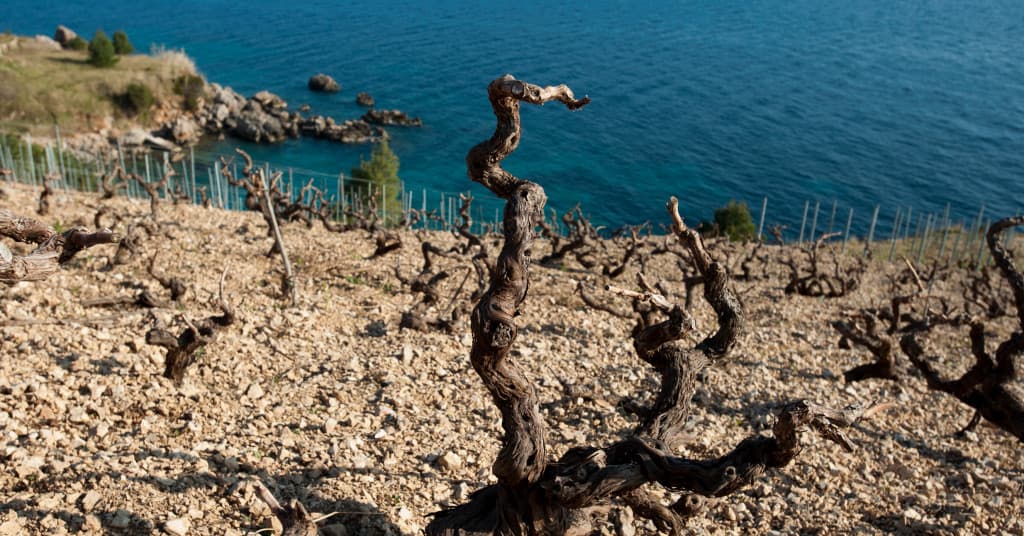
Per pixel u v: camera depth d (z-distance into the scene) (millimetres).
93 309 15625
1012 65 153625
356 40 153500
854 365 21609
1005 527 11867
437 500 9898
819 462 13398
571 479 7484
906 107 123312
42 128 76500
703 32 180750
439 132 98500
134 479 8859
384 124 99062
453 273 24781
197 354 13531
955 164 99688
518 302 7215
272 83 116375
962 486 13648
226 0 188500
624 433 13305
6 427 9938
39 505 8086
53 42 97125
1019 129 113875
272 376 13609
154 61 92312
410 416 12562
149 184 26281
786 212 84062
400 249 27234
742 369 18844
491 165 7359
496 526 8125
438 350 16188
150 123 85500
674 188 88312
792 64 149750
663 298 8438
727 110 118312
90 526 7895
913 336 15500
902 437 15930
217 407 11758
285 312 17281
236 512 8672
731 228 60344
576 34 172375
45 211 24656
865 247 51875
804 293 32719
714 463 7352
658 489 11148
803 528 11141
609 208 81938
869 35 182000
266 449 10477
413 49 148500
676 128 108375
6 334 12930
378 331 17422
